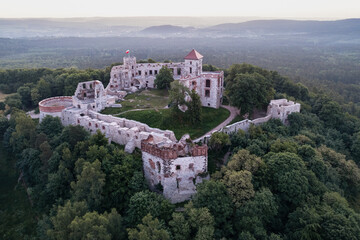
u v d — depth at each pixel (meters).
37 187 68.44
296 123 91.12
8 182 77.62
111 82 122.06
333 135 98.44
